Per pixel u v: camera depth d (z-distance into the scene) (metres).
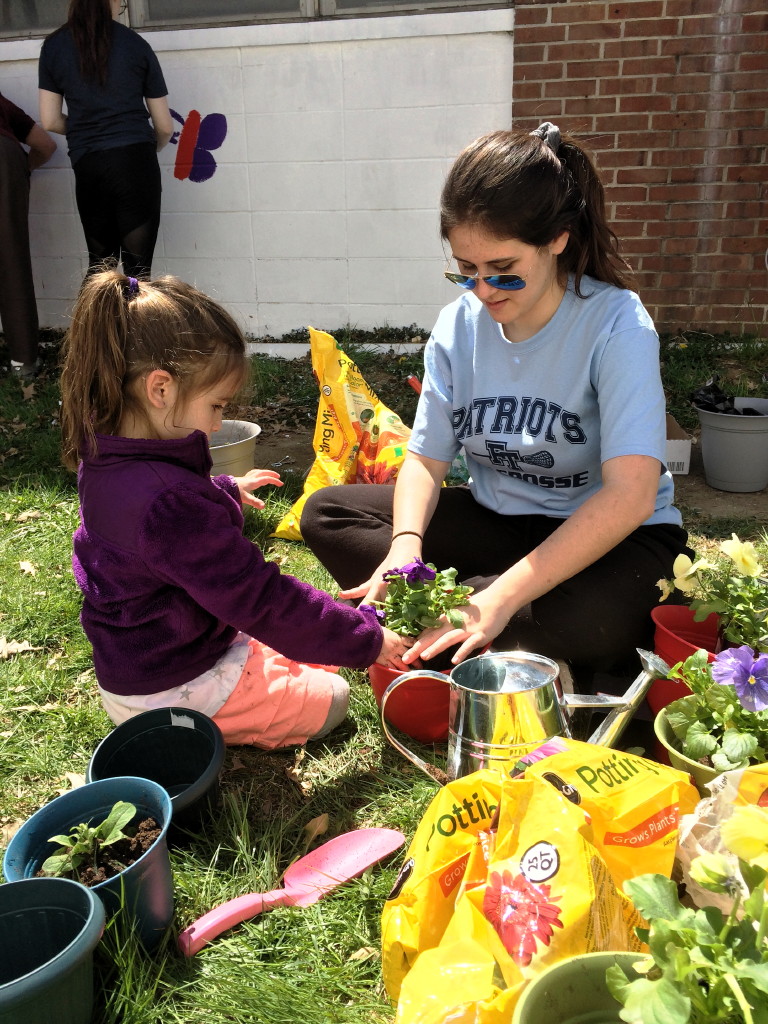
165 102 5.30
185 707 1.98
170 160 5.99
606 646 2.14
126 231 5.30
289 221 5.98
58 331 6.55
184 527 1.77
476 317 2.29
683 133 5.18
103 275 1.83
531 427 2.21
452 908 1.33
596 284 2.13
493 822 1.37
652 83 5.13
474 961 1.18
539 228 1.87
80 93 5.05
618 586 2.10
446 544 2.36
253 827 1.88
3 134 5.33
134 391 1.81
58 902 1.38
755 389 4.71
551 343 2.13
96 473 1.85
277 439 4.73
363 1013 1.43
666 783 1.34
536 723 1.63
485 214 1.83
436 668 2.03
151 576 1.85
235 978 1.50
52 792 2.05
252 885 1.71
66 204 6.27
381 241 5.89
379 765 2.08
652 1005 0.93
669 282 5.46
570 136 2.03
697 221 5.31
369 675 2.15
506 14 5.22
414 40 5.41
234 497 2.39
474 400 2.29
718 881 1.13
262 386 5.30
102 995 1.46
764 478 3.88
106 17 4.95
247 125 5.81
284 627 1.83
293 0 5.60
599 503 1.94
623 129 5.25
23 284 5.50
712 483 3.96
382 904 1.65
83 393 1.83
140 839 1.58
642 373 2.02
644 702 2.16
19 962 1.40
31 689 2.44
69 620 2.80
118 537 1.82
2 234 5.36
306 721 2.12
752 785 1.34
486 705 1.63
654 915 1.03
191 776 1.95
